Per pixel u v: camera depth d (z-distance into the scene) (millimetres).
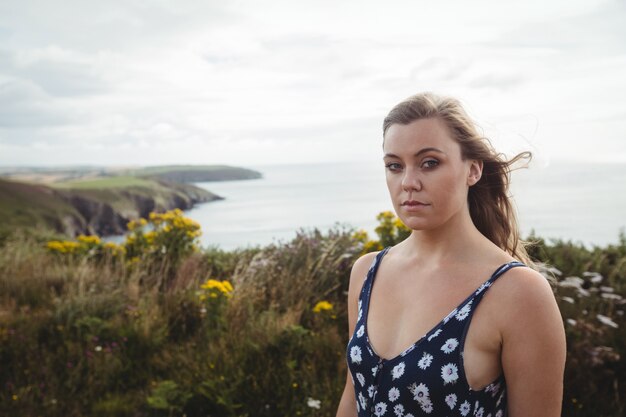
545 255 5879
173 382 3883
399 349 1249
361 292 1451
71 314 5176
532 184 1476
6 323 5215
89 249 8062
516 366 1126
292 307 5203
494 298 1162
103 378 4168
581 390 3436
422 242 1346
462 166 1251
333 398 3576
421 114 1234
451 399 1148
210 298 5109
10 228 10508
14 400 3738
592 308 4352
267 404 3602
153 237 7344
